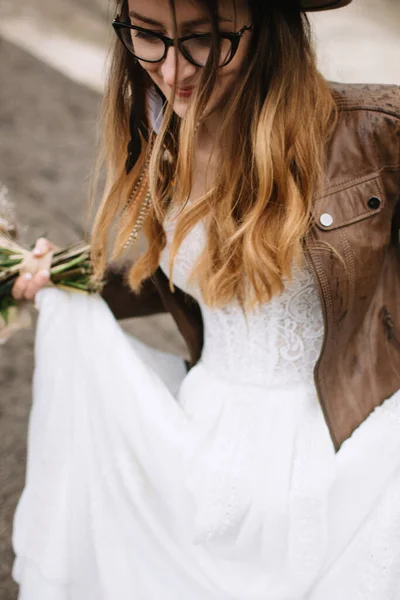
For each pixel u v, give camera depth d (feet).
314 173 4.71
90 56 21.97
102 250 5.61
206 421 5.45
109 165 5.41
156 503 5.65
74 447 5.89
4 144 17.12
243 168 4.81
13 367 10.79
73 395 5.90
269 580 5.27
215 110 4.81
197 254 5.21
